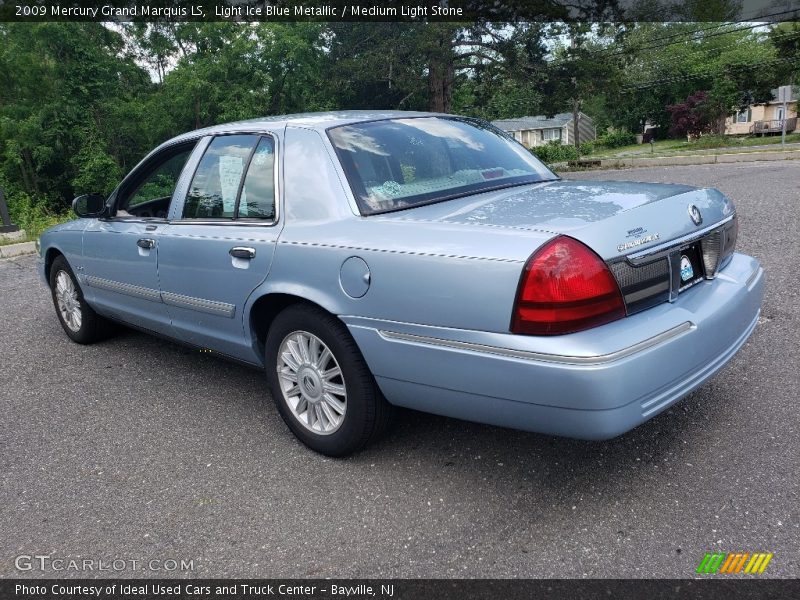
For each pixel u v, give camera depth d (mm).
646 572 2277
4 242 10672
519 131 69438
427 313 2568
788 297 4996
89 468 3229
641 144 63531
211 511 2807
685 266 2738
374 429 3006
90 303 4793
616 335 2342
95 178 31312
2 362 4852
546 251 2316
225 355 3723
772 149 26828
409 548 2484
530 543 2463
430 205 2990
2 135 31500
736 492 2678
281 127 3389
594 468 2939
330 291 2883
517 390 2400
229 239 3352
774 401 3406
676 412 3381
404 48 28578
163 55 35188
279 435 3473
